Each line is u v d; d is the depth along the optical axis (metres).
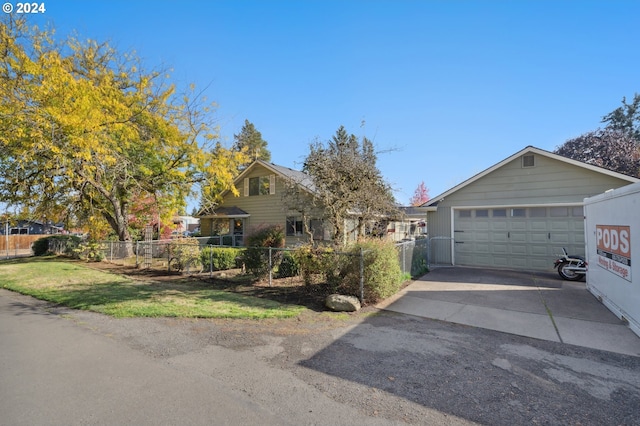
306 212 11.77
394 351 4.20
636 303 4.89
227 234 21.02
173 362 3.84
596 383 3.31
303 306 6.48
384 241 7.54
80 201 16.17
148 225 19.00
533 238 11.17
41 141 10.19
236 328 5.17
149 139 14.23
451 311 6.07
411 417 2.70
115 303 6.75
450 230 12.62
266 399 2.98
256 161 19.73
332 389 3.19
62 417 2.66
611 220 5.98
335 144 9.97
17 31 10.81
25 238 27.53
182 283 9.22
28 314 6.08
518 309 6.14
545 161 10.95
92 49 13.21
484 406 2.88
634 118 33.78
